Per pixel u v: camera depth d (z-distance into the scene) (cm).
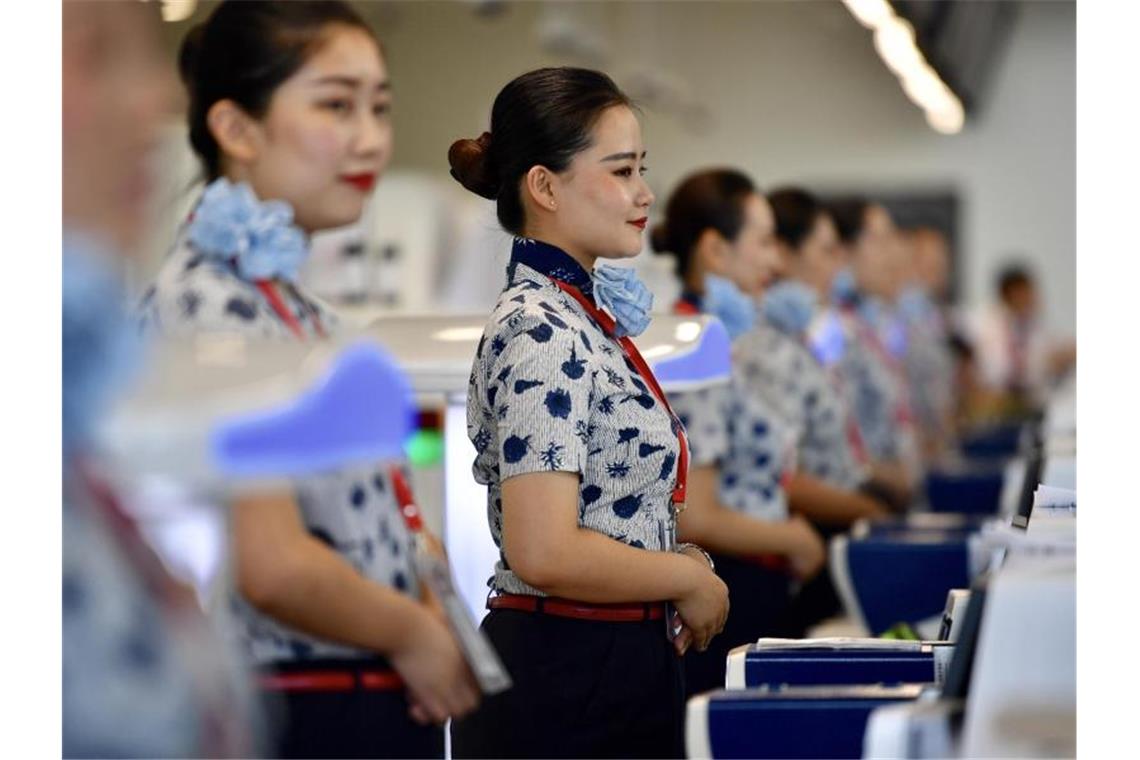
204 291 392
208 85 429
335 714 405
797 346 1008
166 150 377
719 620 512
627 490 496
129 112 348
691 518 767
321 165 434
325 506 399
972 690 416
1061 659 415
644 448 496
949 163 2817
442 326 557
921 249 2398
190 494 356
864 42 2698
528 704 496
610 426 491
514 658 498
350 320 565
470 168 520
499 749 499
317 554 382
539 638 498
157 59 353
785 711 439
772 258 841
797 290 1004
